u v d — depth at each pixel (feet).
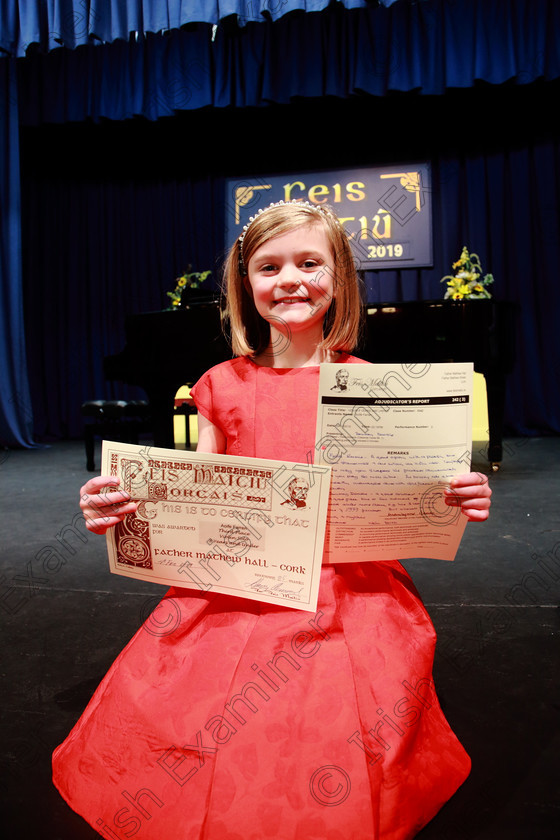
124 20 14.07
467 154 19.40
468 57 15.75
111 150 20.94
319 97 16.84
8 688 4.50
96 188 21.63
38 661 4.95
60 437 21.86
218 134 19.93
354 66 16.30
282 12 13.43
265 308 3.37
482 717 3.97
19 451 18.17
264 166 20.81
